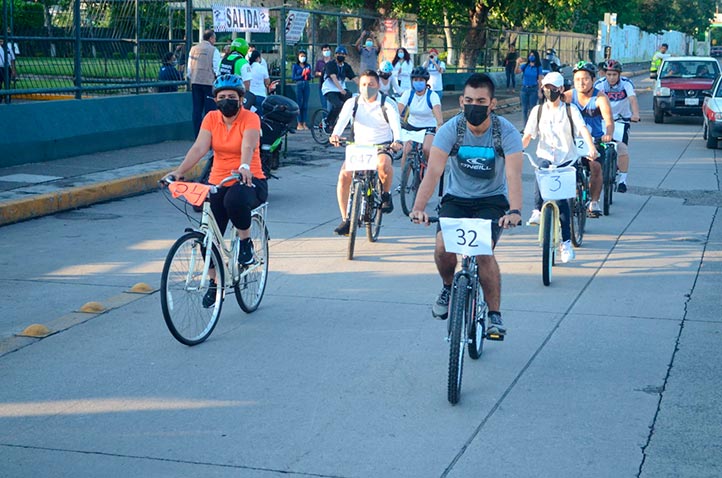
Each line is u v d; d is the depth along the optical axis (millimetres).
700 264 8977
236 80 6645
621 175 12648
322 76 22047
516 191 5461
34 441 4773
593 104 9953
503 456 4594
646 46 85375
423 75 11320
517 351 6277
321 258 9117
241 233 6855
